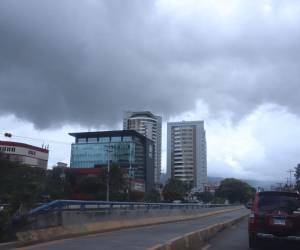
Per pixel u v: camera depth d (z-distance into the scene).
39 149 137.38
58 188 89.19
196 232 17.66
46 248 12.98
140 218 28.84
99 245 14.14
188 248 15.23
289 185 125.31
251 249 17.16
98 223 21.14
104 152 156.62
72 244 14.29
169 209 37.59
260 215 16.73
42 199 17.62
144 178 161.75
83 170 118.69
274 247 18.44
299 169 119.44
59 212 17.12
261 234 16.53
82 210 19.34
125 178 113.81
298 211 16.45
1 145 126.06
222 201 166.12
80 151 159.50
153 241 15.88
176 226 28.27
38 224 15.57
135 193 114.44
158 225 29.64
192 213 47.34
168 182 143.88
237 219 38.44
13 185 15.71
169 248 12.70
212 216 53.25
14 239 13.91
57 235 16.39
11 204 14.55
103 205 22.16
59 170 112.00
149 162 167.00
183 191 140.38
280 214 16.48
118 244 14.59
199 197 164.62
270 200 16.84
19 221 14.48
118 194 108.69
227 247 17.58
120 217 24.80
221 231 26.77
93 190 109.69
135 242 15.41
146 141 165.00
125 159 154.00
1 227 13.60
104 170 112.12
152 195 124.38
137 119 196.75
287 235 16.33
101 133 158.62
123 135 156.25
